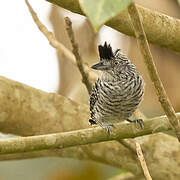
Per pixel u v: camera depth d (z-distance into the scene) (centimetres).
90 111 1028
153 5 989
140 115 1041
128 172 1128
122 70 990
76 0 628
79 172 1319
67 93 1245
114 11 352
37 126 1010
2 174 1282
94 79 1034
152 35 732
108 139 758
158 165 1022
